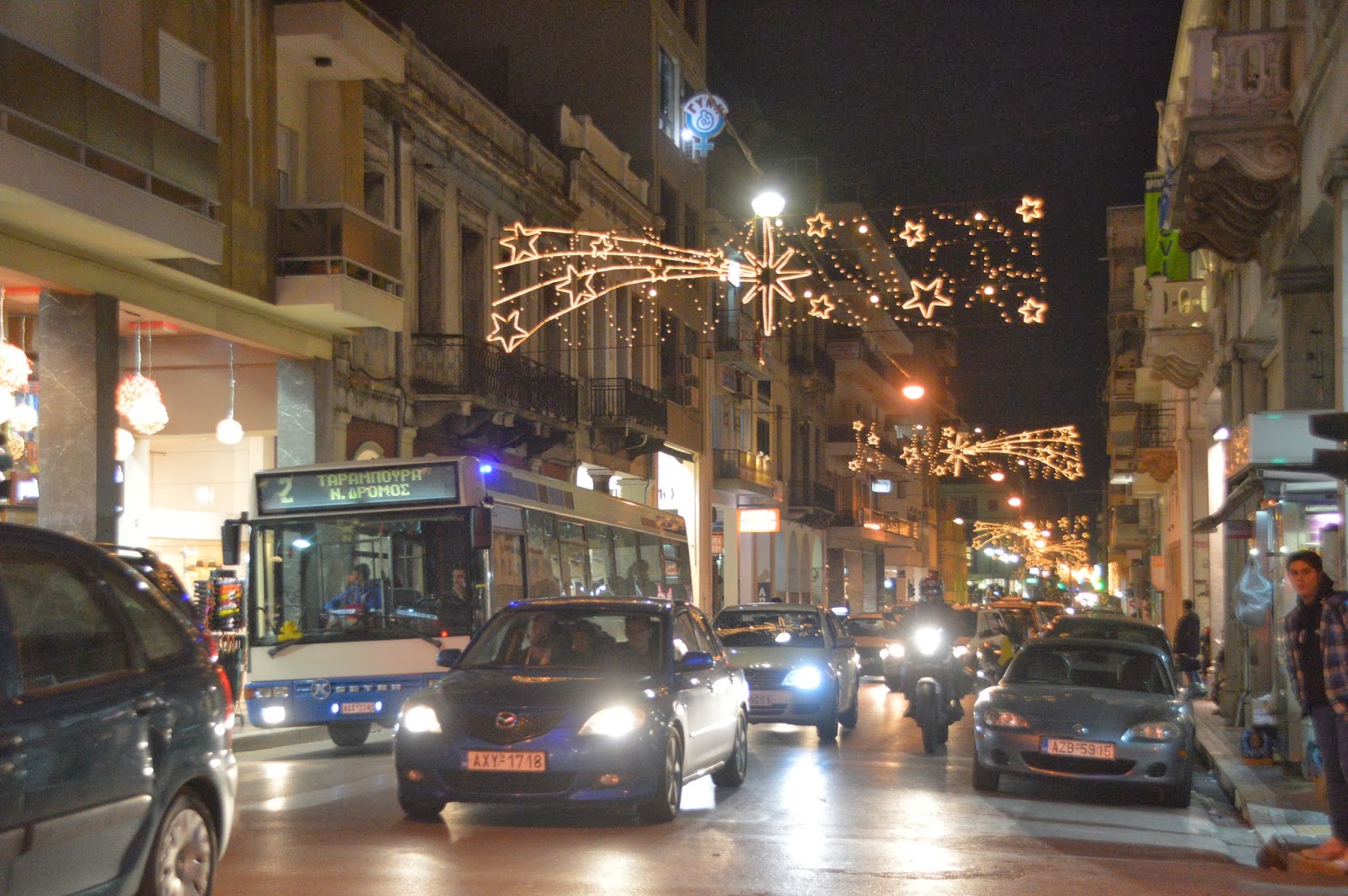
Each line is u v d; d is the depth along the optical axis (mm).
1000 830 10922
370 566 16781
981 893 8320
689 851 9422
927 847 9914
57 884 5586
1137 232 50250
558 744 10172
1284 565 14930
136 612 6605
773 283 28812
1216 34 16031
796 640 19203
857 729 20438
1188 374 29531
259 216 21391
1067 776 12891
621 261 38844
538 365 31188
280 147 22953
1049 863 9430
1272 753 15500
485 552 16766
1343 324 13641
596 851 9336
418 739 10391
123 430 18594
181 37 19750
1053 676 14562
